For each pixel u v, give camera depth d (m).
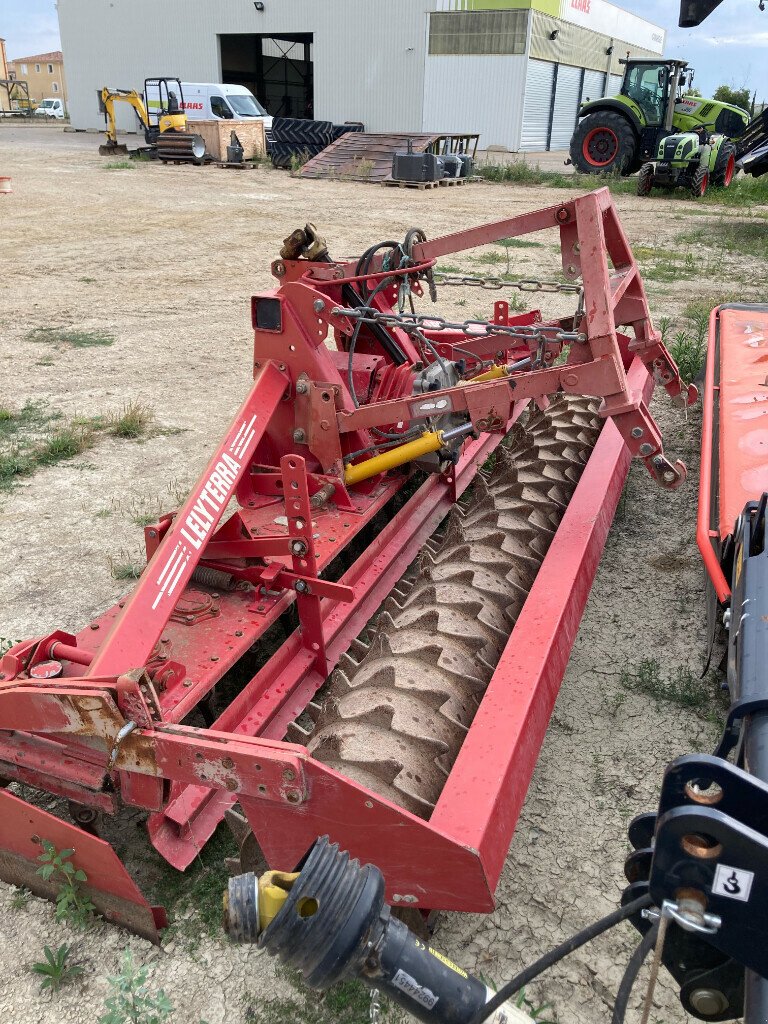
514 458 4.18
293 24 31.98
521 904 2.60
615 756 3.17
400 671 2.59
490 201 17.53
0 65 90.69
